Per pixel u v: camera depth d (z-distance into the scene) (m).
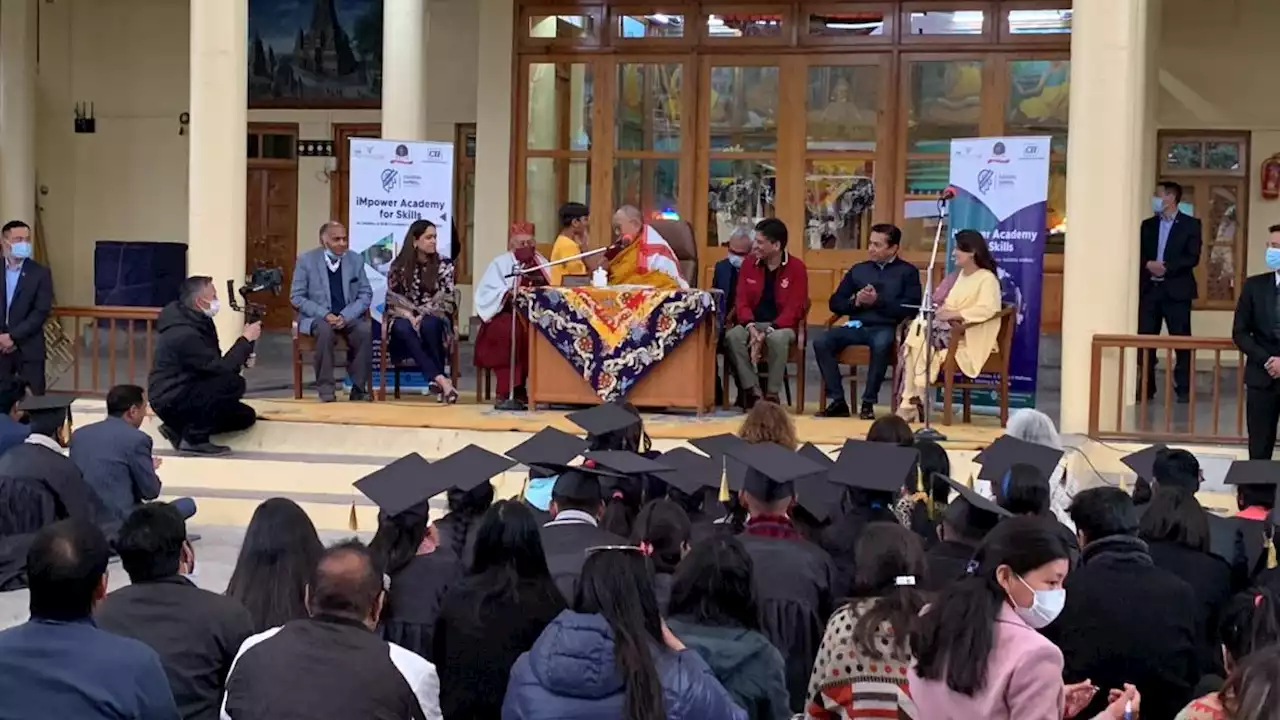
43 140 17.23
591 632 3.21
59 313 9.88
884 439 5.45
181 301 8.96
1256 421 8.17
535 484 5.82
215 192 10.48
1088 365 9.20
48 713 3.02
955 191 9.43
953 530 4.34
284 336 16.20
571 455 5.51
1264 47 13.91
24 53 16.30
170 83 17.11
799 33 13.98
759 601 3.97
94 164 17.27
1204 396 11.88
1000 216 9.65
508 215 14.48
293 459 8.83
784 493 4.39
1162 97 14.15
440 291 10.18
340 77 16.62
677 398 9.27
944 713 3.04
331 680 3.15
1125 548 3.87
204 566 7.20
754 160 14.10
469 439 8.84
